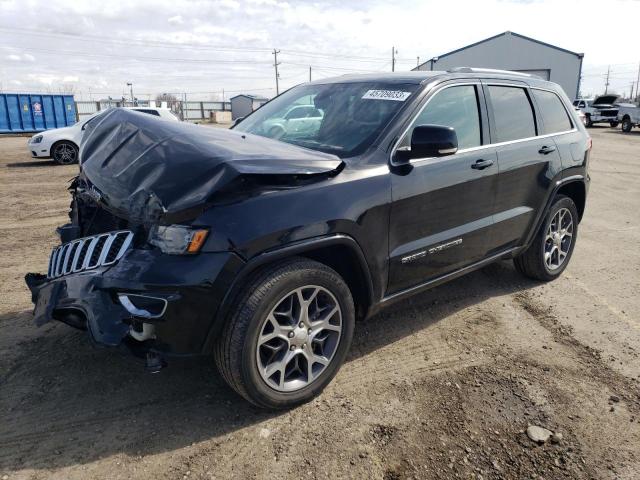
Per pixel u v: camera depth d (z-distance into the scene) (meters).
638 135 24.20
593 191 9.46
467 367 3.30
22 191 9.27
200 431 2.66
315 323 2.84
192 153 2.59
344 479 2.35
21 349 3.39
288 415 2.80
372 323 3.90
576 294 4.52
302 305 2.74
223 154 2.54
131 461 2.44
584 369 3.29
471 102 3.74
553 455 2.51
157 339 2.44
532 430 2.67
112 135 3.22
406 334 3.73
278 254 2.55
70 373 3.14
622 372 3.27
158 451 2.51
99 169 2.97
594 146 18.28
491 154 3.75
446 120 3.50
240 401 2.92
